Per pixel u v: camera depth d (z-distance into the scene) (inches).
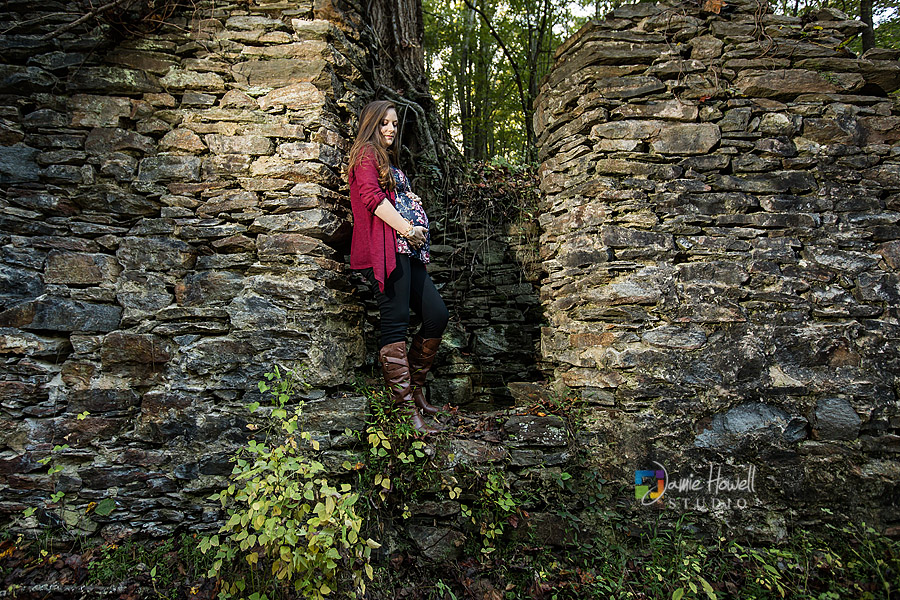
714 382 97.8
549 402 105.5
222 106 101.7
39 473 92.6
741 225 102.7
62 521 91.7
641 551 92.8
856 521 94.3
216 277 98.3
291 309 97.4
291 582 83.0
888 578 84.7
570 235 108.7
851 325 99.3
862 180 104.7
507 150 294.2
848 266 101.2
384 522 96.5
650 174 103.9
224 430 95.3
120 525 92.7
